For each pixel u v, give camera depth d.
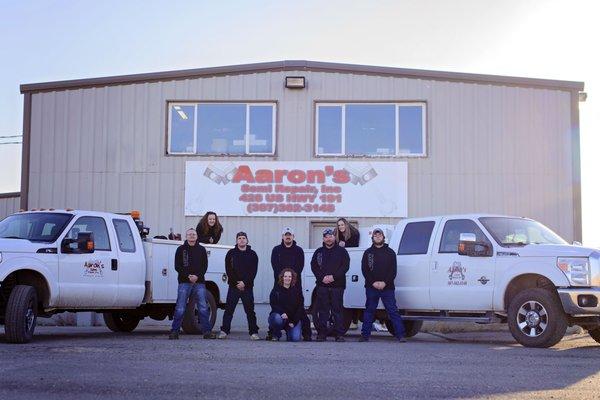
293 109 21.66
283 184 21.45
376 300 13.74
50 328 18.30
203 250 14.06
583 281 12.02
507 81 21.41
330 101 21.64
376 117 21.66
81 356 9.84
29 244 12.35
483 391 7.38
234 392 7.22
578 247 12.42
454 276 13.30
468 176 21.31
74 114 21.97
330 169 21.42
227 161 21.61
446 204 21.25
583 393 7.36
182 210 21.53
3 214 26.83
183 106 21.92
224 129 21.83
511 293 12.82
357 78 21.67
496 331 18.66
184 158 21.66
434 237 13.78
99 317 20.08
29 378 7.88
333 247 13.74
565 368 9.10
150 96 21.89
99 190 21.73
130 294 13.98
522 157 21.36
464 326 18.91
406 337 15.63
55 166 21.88
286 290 13.41
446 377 8.26
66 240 12.80
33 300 12.06
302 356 10.15
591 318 12.27
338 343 12.84
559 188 21.27
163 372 8.43
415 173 21.39
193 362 9.38
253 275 13.95
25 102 22.11
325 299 13.66
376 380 8.01
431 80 21.58
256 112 21.80
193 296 15.16
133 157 21.75
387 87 21.61
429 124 21.45
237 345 11.89
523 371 8.80
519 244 12.83
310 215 21.34
